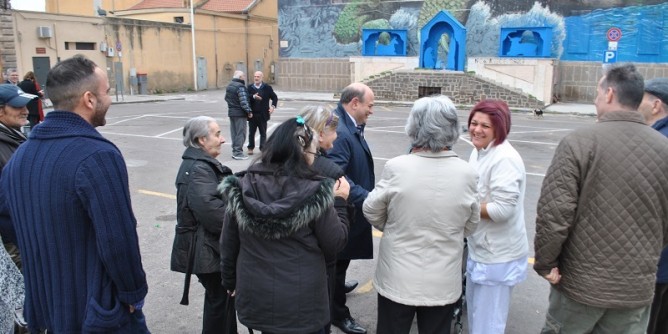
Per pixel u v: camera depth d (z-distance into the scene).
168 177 8.13
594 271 2.34
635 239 2.29
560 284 2.50
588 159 2.31
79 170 1.99
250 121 10.14
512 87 20.30
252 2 32.75
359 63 23.83
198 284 4.31
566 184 2.33
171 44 27.34
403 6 24.20
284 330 2.29
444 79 21.02
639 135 2.29
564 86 21.55
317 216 2.18
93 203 2.00
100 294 2.09
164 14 29.52
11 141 3.22
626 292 2.32
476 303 3.00
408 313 2.61
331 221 2.27
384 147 11.01
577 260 2.39
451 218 2.47
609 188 2.28
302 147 2.27
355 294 4.18
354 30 25.56
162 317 3.75
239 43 32.19
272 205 2.13
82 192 1.99
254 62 33.66
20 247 2.19
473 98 20.61
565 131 13.65
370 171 3.50
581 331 2.50
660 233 2.35
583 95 21.23
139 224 5.81
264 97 10.12
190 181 2.98
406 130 2.55
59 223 2.03
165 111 18.08
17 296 2.79
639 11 19.58
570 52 21.20
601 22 20.38
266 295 2.27
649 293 2.36
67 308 2.08
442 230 2.48
